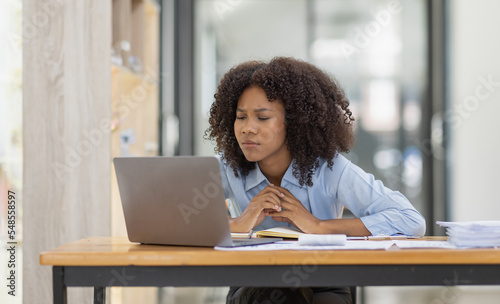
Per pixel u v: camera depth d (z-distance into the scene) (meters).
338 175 2.24
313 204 2.29
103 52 2.90
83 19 2.90
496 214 5.63
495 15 5.63
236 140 2.31
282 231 2.01
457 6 5.85
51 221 2.86
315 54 6.30
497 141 5.61
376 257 1.54
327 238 1.71
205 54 6.30
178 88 6.27
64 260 1.57
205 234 1.74
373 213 2.19
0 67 2.78
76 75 2.90
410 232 2.10
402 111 6.27
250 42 6.32
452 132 6.00
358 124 6.30
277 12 6.32
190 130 6.27
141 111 4.33
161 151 5.98
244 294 1.93
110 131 2.91
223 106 2.30
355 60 6.30
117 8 3.62
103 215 2.88
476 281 1.56
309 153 2.24
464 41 5.79
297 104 2.16
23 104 2.88
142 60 4.07
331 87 2.33
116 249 1.69
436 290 5.06
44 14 2.89
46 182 2.87
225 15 6.32
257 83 2.16
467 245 1.67
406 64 6.27
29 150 2.87
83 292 2.80
